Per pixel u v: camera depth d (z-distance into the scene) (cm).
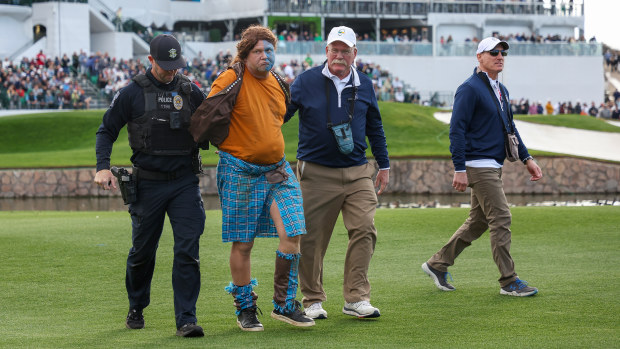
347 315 1193
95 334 1075
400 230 2172
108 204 4278
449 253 1388
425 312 1201
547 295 1305
